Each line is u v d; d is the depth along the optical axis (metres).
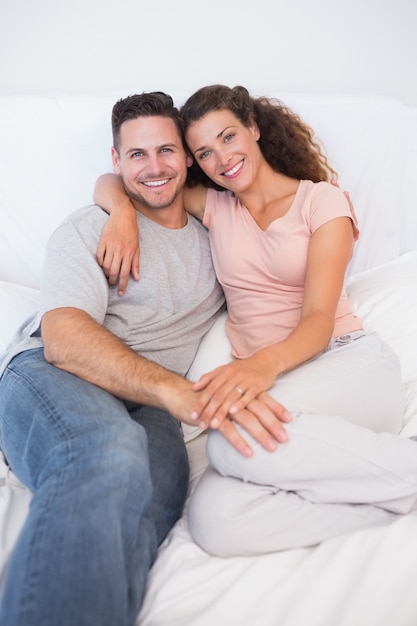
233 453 1.01
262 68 1.91
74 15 1.85
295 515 0.98
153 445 1.15
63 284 1.25
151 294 1.36
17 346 1.30
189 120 1.40
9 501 1.07
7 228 1.78
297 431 1.00
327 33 1.88
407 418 1.27
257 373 1.08
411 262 1.71
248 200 1.47
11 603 0.73
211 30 1.87
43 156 1.77
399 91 1.94
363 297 1.54
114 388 1.13
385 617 0.82
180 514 1.11
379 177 1.79
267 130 1.49
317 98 1.79
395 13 1.85
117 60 1.90
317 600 0.84
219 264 1.46
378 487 1.00
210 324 1.48
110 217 1.37
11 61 1.89
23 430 1.08
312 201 1.37
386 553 0.87
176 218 1.47
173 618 0.85
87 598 0.73
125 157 1.40
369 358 1.25
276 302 1.40
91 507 0.81
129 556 0.87
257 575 0.90
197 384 1.07
